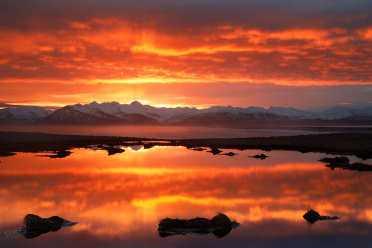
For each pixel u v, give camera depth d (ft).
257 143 257.14
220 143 266.57
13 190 97.86
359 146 217.97
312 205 81.20
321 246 55.72
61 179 116.06
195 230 63.52
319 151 210.59
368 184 105.91
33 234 61.36
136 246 55.83
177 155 197.57
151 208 78.64
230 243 57.26
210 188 101.14
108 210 77.05
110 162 163.32
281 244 56.70
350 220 69.67
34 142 265.75
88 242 57.36
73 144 270.26
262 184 106.83
